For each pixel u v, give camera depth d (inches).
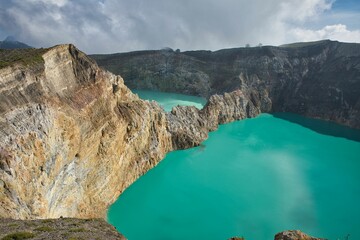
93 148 2445.9
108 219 2495.1
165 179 3218.5
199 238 2332.7
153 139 3565.5
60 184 2048.5
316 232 2477.9
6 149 1605.6
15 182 1590.8
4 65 1877.5
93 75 2689.5
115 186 2780.5
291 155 4111.7
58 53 2373.3
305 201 2935.5
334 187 3250.5
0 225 1301.7
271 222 2571.4
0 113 1689.2
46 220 1465.3
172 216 2598.4
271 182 3280.0
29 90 1948.8
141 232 2368.4
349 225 2596.0
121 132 2869.1
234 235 2385.6
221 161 3772.1
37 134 1833.2
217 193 2992.1
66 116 2143.2
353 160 4035.4
